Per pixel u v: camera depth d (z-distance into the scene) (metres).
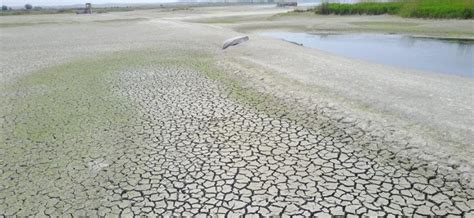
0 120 8.22
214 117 7.92
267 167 5.57
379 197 4.68
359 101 8.38
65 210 4.70
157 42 21.83
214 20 46.56
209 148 6.35
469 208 4.39
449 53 17.48
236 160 5.85
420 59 16.11
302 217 4.33
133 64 14.45
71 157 6.21
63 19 52.44
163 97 9.59
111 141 6.83
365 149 6.06
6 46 22.17
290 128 7.12
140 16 61.16
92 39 25.17
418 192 4.75
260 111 8.20
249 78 11.23
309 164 5.61
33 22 45.59
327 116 7.61
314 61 13.69
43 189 5.22
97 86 11.02
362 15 41.03
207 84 10.81
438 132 6.39
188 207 4.65
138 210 4.64
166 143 6.64
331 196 4.73
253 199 4.75
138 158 6.07
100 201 4.87
